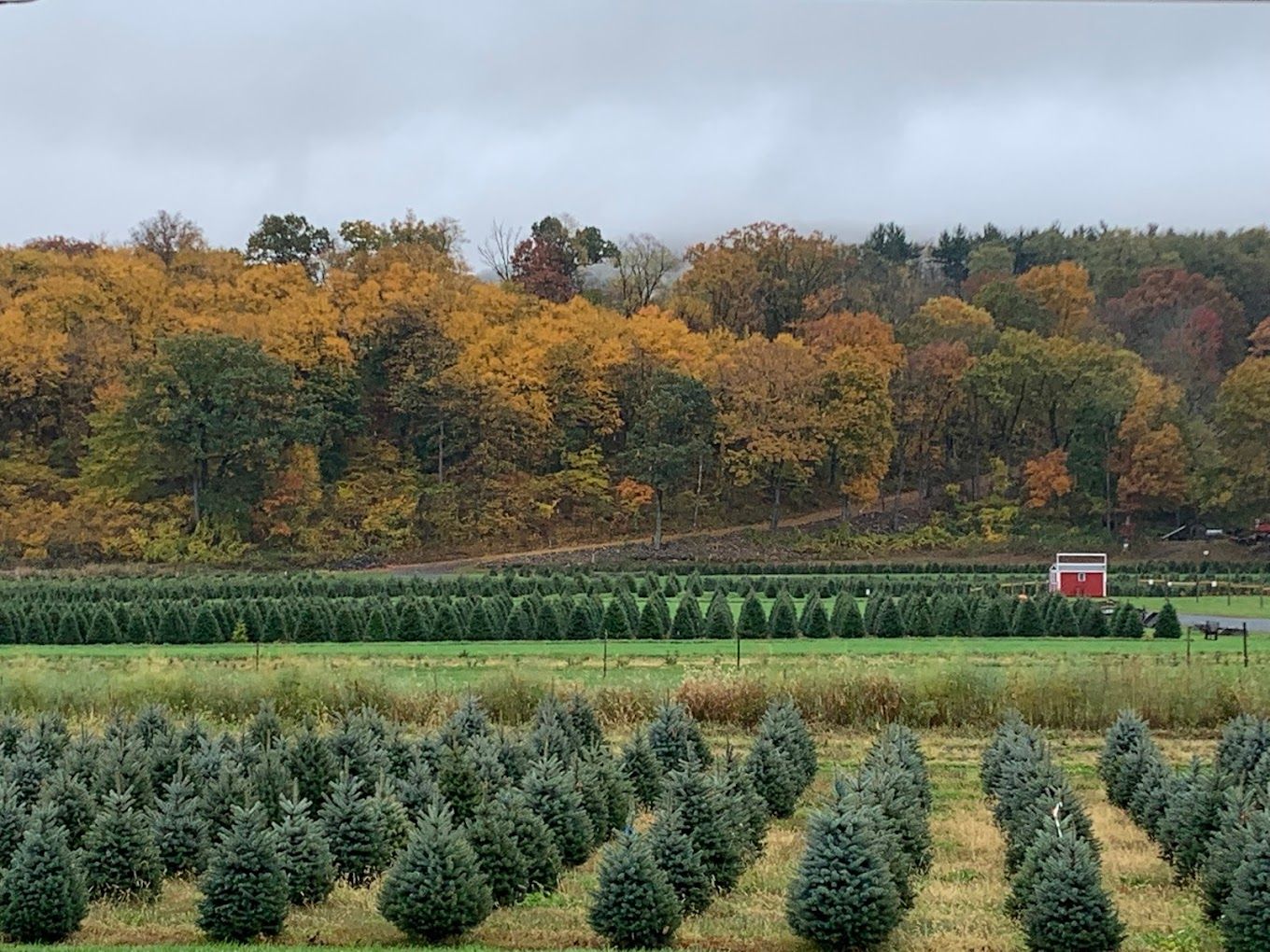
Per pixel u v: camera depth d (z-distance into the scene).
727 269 159.12
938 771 36.84
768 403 128.50
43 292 130.25
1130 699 42.06
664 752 34.38
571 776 27.64
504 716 41.31
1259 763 30.88
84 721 39.38
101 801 28.81
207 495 117.19
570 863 27.25
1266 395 120.94
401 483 127.62
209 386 116.19
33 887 22.72
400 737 32.16
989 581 92.81
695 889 24.23
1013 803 28.38
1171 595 89.75
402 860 22.89
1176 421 127.12
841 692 42.19
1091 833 26.61
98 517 115.06
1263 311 165.38
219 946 22.06
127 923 24.02
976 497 136.88
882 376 129.62
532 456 131.88
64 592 81.38
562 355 133.00
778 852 28.95
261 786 27.94
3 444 123.50
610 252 175.00
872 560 115.75
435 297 136.50
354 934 23.16
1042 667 46.91
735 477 132.12
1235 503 122.81
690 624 66.00
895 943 22.88
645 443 125.50
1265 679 43.16
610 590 88.25
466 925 22.77
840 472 136.88
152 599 76.00
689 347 136.88
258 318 129.25
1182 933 23.44
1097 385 129.25
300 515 120.50
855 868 22.53
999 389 133.00
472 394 127.31
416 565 116.31
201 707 41.53
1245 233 177.38
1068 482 127.25
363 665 51.97
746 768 32.00
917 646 61.72
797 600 87.31
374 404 135.00
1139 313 156.38
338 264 152.25
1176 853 26.78
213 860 23.16
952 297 152.50
